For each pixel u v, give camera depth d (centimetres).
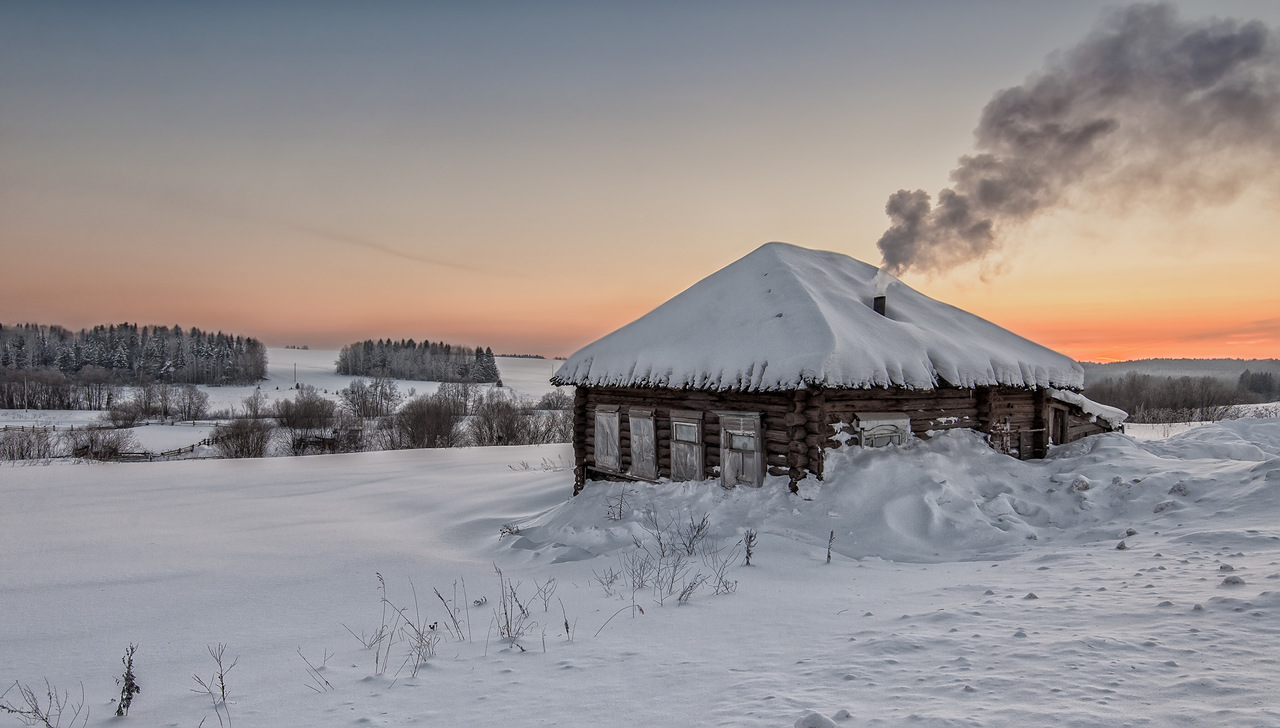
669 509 1308
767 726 393
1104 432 1744
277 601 930
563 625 730
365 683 563
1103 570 766
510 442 4562
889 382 1248
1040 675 435
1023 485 1277
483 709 481
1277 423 1891
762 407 1306
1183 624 511
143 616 872
